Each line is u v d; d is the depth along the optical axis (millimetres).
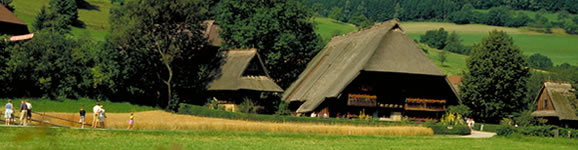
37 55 66500
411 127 49719
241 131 44500
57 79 67500
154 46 68000
